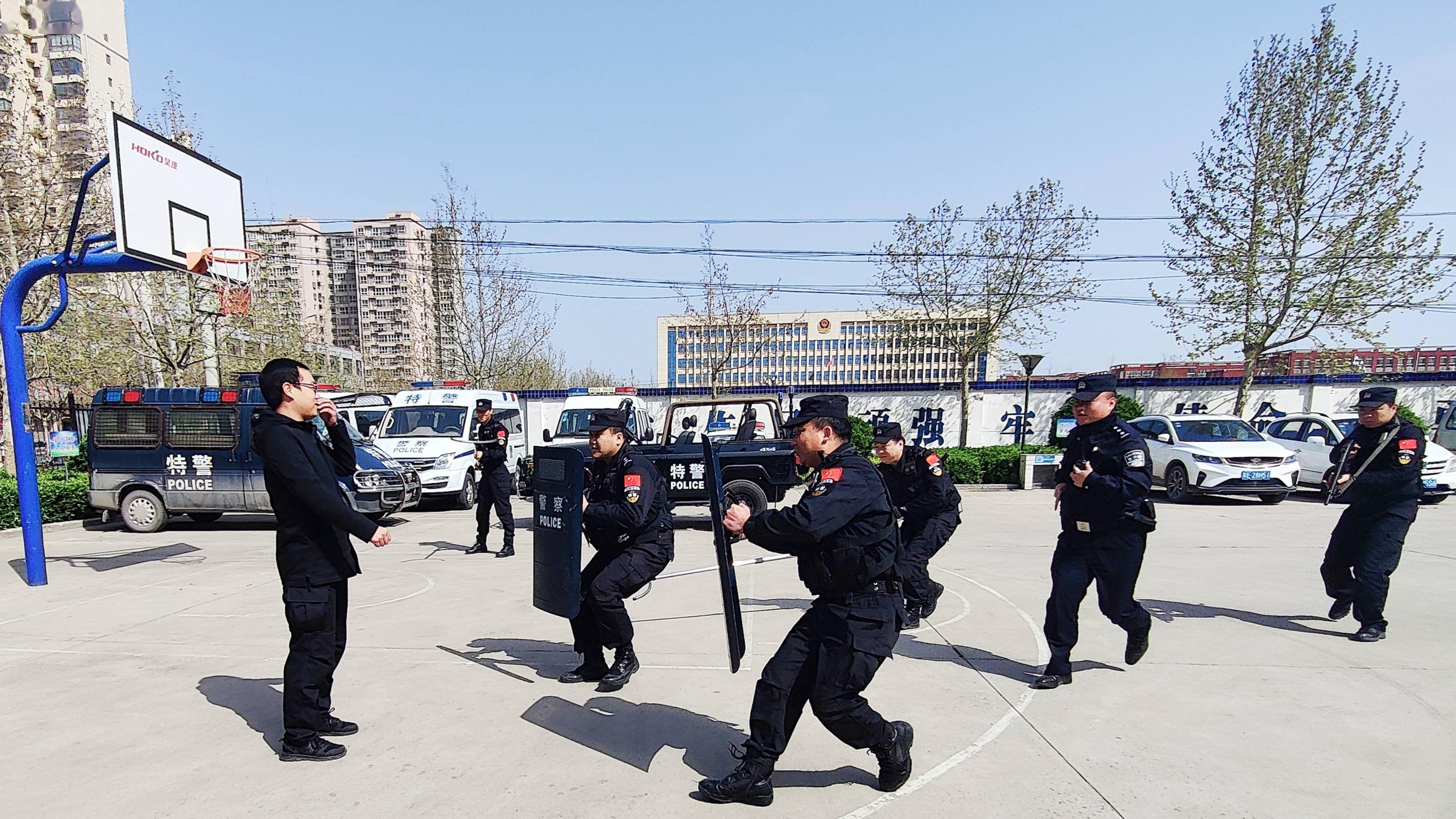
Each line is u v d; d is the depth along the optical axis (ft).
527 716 12.39
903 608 9.68
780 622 17.93
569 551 12.96
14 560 26.63
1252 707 12.62
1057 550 14.06
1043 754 10.93
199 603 19.92
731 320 81.05
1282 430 48.39
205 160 26.04
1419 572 23.08
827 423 9.52
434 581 22.85
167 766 10.62
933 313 66.54
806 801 9.65
